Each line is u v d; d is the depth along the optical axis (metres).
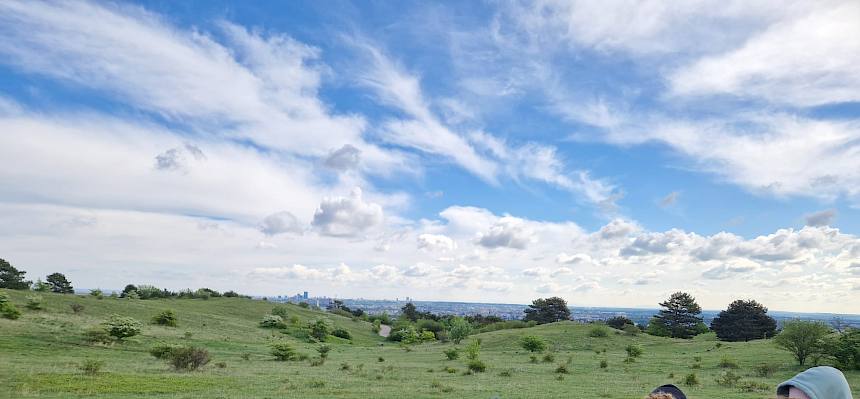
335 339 117.44
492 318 168.00
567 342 100.56
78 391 29.27
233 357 61.97
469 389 34.56
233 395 29.20
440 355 78.12
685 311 144.12
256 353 69.50
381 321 184.75
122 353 56.41
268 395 29.42
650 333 144.12
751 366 59.25
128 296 140.50
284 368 50.31
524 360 69.56
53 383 31.41
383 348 100.06
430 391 32.72
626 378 46.03
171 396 28.52
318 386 34.62
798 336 59.06
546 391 34.28
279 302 176.00
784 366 58.00
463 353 80.44
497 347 98.56
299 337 111.06
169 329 87.50
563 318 169.88
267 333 106.31
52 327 67.00
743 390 37.47
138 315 99.31
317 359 63.03
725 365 58.97
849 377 49.19
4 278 134.75
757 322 131.25
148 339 71.38
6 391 28.16
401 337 133.00
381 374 45.59
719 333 134.25
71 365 41.50
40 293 102.44
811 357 61.03
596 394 32.84
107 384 32.06
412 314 191.25
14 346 52.06
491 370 53.28
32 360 43.94
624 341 102.69
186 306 134.88
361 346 107.44
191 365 44.28
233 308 143.50
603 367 57.91
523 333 113.88
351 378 41.44
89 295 123.25
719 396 33.25
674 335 141.38
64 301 98.31
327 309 199.00
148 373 39.72
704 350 84.69
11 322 66.56
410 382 39.09
